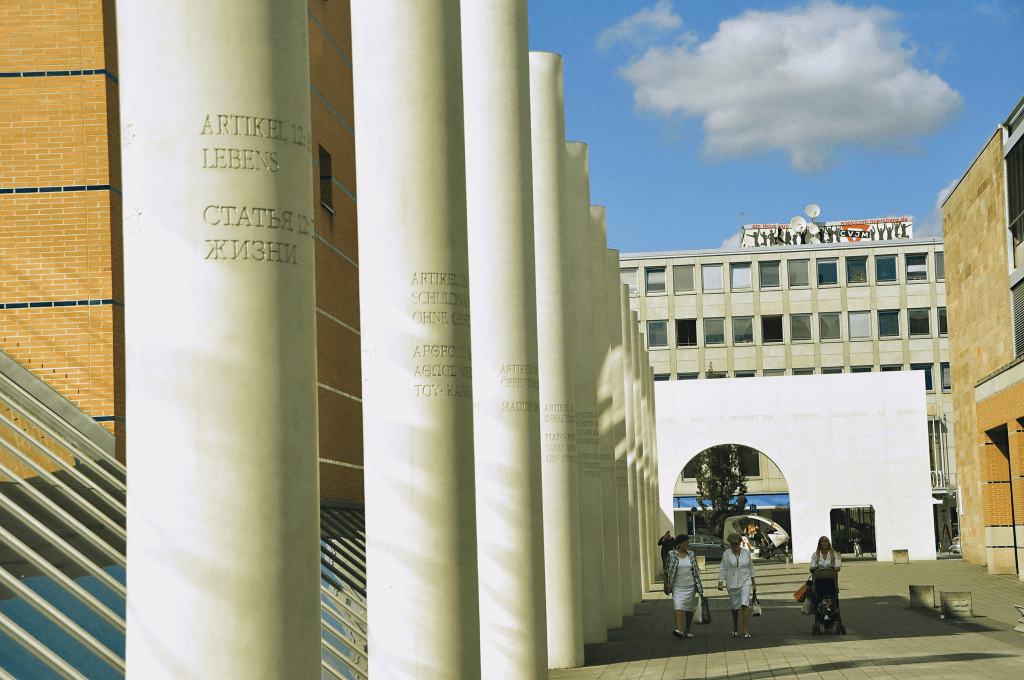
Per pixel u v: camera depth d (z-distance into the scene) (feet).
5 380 42.75
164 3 19.22
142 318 19.12
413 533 31.01
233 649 18.42
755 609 70.23
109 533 34.96
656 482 165.37
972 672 49.29
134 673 18.63
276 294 19.38
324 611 42.80
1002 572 123.24
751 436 178.19
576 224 70.69
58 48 48.65
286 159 19.75
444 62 32.35
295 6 20.20
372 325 31.96
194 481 18.65
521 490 47.98
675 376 281.95
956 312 147.02
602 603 67.72
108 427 46.37
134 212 19.35
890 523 172.55
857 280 279.69
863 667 52.42
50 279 47.42
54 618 27.32
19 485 33.96
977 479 140.46
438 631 30.53
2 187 47.88
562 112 62.69
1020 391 107.24
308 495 19.60
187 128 19.11
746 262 283.38
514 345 48.78
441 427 31.48
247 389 18.94
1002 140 122.93
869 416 175.01
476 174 49.55
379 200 31.94
